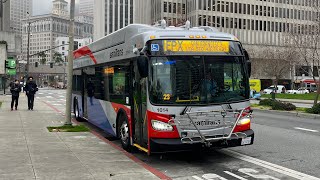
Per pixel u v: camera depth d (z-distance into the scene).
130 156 9.03
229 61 8.45
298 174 7.43
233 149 10.21
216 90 8.20
